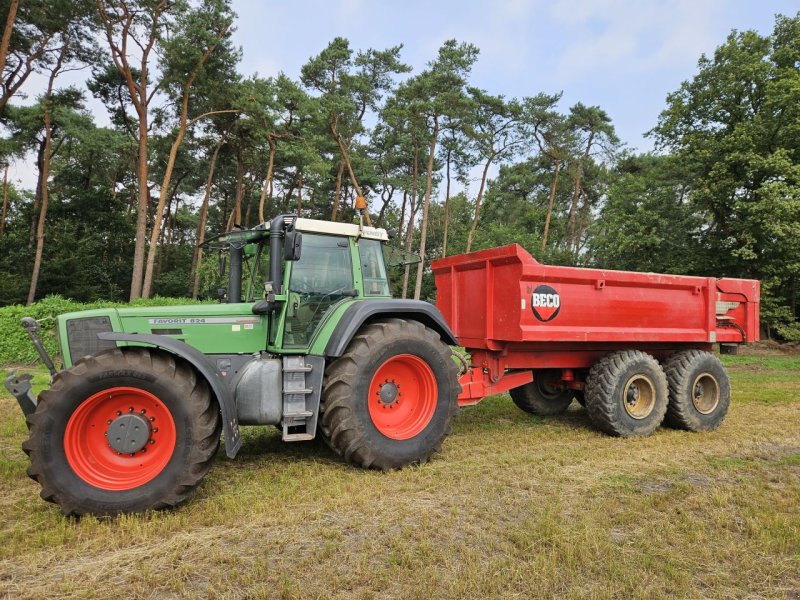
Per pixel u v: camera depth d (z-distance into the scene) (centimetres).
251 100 2402
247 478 464
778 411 802
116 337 398
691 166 2078
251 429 640
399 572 300
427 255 4475
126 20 2156
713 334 721
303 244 510
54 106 2823
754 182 1931
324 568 304
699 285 714
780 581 301
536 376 737
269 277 482
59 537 341
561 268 602
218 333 486
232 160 3594
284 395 477
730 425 706
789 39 2020
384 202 4319
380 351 491
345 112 2859
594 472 490
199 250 3133
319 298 512
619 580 296
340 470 488
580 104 3819
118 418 394
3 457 525
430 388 521
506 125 3347
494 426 689
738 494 429
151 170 3853
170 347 403
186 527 363
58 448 373
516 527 363
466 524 368
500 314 604
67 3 2108
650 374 649
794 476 481
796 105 1769
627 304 657
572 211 4003
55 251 3098
